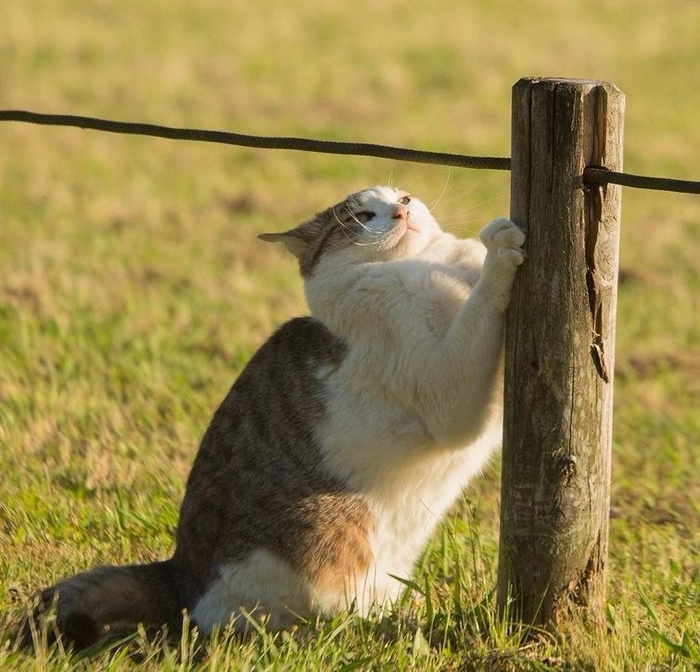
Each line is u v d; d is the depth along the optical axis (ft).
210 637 35.50
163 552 43.04
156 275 82.02
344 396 36.88
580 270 31.94
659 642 34.40
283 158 118.21
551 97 31.14
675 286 83.97
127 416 58.65
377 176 111.24
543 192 31.63
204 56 156.15
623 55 159.43
